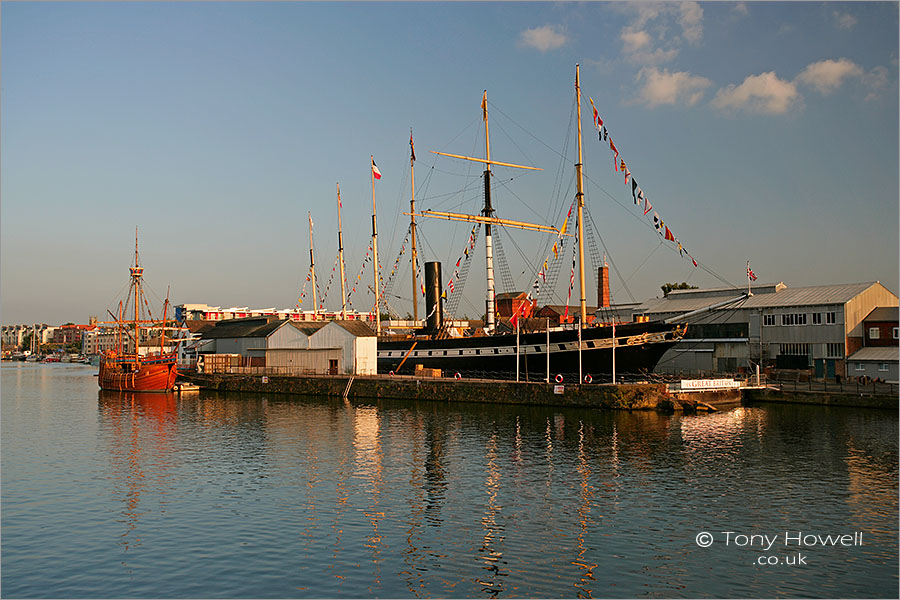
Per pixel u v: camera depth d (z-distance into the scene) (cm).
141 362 9800
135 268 10650
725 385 6656
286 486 3494
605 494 3266
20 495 3362
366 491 3372
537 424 5450
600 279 11094
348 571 2350
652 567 2375
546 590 2200
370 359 8788
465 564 2408
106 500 3256
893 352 7212
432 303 9006
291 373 9312
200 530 2784
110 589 2222
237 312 14238
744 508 3022
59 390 10475
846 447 4334
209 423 5941
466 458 4134
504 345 7606
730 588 2211
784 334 8025
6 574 2345
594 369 6944
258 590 2205
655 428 5169
